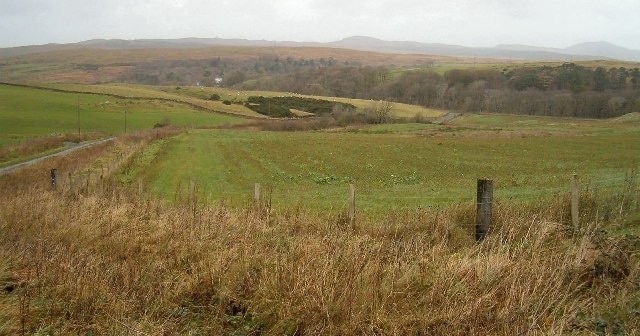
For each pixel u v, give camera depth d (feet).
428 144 185.26
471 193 71.67
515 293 20.88
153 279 25.29
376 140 207.00
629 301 21.24
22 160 162.61
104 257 29.07
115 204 45.75
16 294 23.65
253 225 34.65
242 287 23.97
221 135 234.79
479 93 437.17
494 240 28.14
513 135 223.71
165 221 35.91
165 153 158.81
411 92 461.37
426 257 26.05
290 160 143.74
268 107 397.60
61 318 21.45
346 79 510.58
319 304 20.71
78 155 161.58
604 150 155.43
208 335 20.67
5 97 357.82
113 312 21.93
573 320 19.74
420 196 69.41
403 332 19.49
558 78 448.24
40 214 39.86
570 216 37.24
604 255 25.13
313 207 57.98
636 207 38.99
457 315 19.65
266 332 20.76
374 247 27.02
